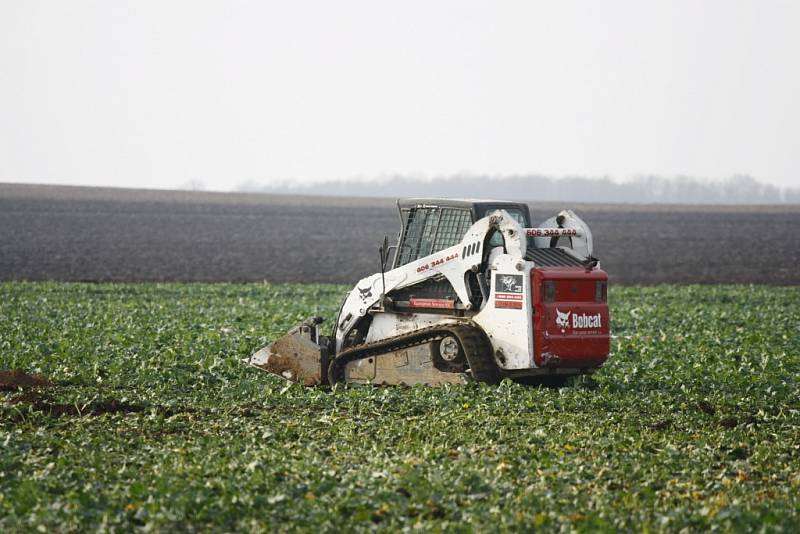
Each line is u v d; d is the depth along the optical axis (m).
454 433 43.16
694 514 31.27
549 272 53.44
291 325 93.56
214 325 91.81
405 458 38.56
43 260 197.62
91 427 44.97
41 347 71.38
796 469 38.56
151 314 102.31
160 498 32.19
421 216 59.56
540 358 53.12
